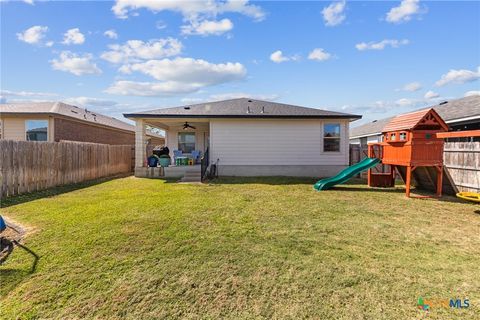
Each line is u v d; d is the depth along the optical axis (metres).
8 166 7.05
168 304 2.38
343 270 2.95
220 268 3.00
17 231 4.18
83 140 16.73
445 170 7.80
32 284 2.67
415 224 4.70
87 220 4.78
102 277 2.80
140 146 12.35
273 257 3.29
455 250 3.52
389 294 2.49
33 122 14.32
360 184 10.02
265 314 2.23
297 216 5.21
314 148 12.38
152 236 3.98
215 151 12.34
